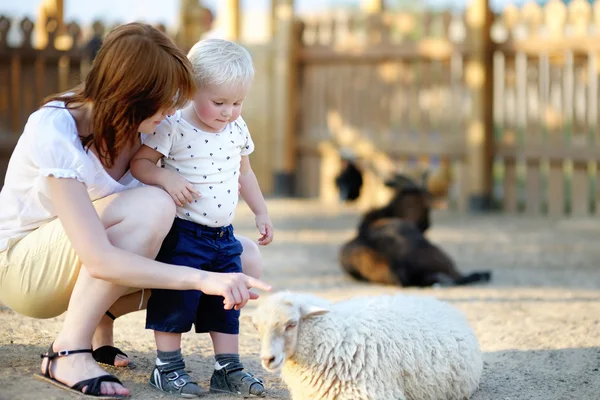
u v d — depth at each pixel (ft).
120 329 16.43
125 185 12.92
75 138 11.77
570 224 38.83
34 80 43.19
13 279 12.42
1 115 42.91
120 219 11.94
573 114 41.34
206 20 53.06
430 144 44.29
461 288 23.58
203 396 12.41
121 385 11.96
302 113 47.62
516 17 42.70
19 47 42.80
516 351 16.07
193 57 12.12
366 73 45.91
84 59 43.42
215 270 12.72
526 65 42.42
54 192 11.51
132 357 14.43
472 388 13.06
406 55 44.55
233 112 12.24
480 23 42.55
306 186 47.75
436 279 23.94
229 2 48.57
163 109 11.47
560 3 41.63
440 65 44.21
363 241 25.03
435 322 12.66
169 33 47.19
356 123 46.34
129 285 11.48
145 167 12.21
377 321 12.12
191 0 50.98
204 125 12.44
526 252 30.96
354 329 11.77
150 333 16.19
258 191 13.97
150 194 11.94
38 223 12.46
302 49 46.96
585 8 41.09
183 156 12.30
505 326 18.19
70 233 11.43
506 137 43.29
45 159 11.54
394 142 45.06
